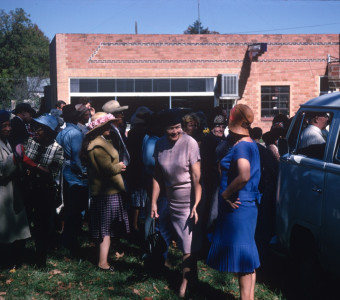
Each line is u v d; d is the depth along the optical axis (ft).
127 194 19.45
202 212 15.42
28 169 17.02
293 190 15.87
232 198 13.41
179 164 14.76
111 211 17.48
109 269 17.84
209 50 82.69
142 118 20.48
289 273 18.29
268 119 83.51
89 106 26.12
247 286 13.60
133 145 20.52
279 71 83.20
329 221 13.65
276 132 22.18
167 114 14.67
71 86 80.84
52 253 19.83
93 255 19.62
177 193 15.05
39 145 17.34
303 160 15.49
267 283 17.19
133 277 17.13
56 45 79.82
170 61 82.38
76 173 19.69
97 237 17.70
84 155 17.25
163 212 16.17
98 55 80.84
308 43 83.05
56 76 81.30
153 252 17.40
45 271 17.56
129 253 20.06
